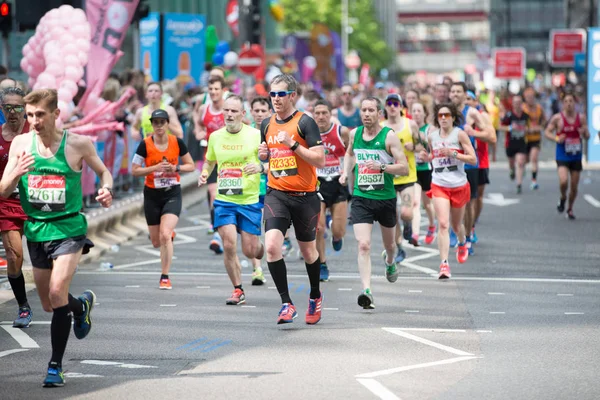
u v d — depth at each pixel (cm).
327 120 3133
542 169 7644
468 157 3159
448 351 2134
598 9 12350
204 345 2192
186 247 3934
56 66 3688
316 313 2434
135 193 4900
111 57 4222
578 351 2133
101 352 2123
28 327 2402
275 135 2372
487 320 2491
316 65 13750
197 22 7319
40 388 1831
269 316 2547
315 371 1953
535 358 2067
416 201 3825
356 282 3106
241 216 2780
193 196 5778
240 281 2739
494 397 1762
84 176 4091
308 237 2403
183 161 3020
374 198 2622
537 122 6044
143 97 5088
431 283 3081
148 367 1991
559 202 5425
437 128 3198
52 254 1900
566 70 16650
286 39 12812
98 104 4031
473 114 3688
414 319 2502
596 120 7306
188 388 1823
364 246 2602
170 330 2353
